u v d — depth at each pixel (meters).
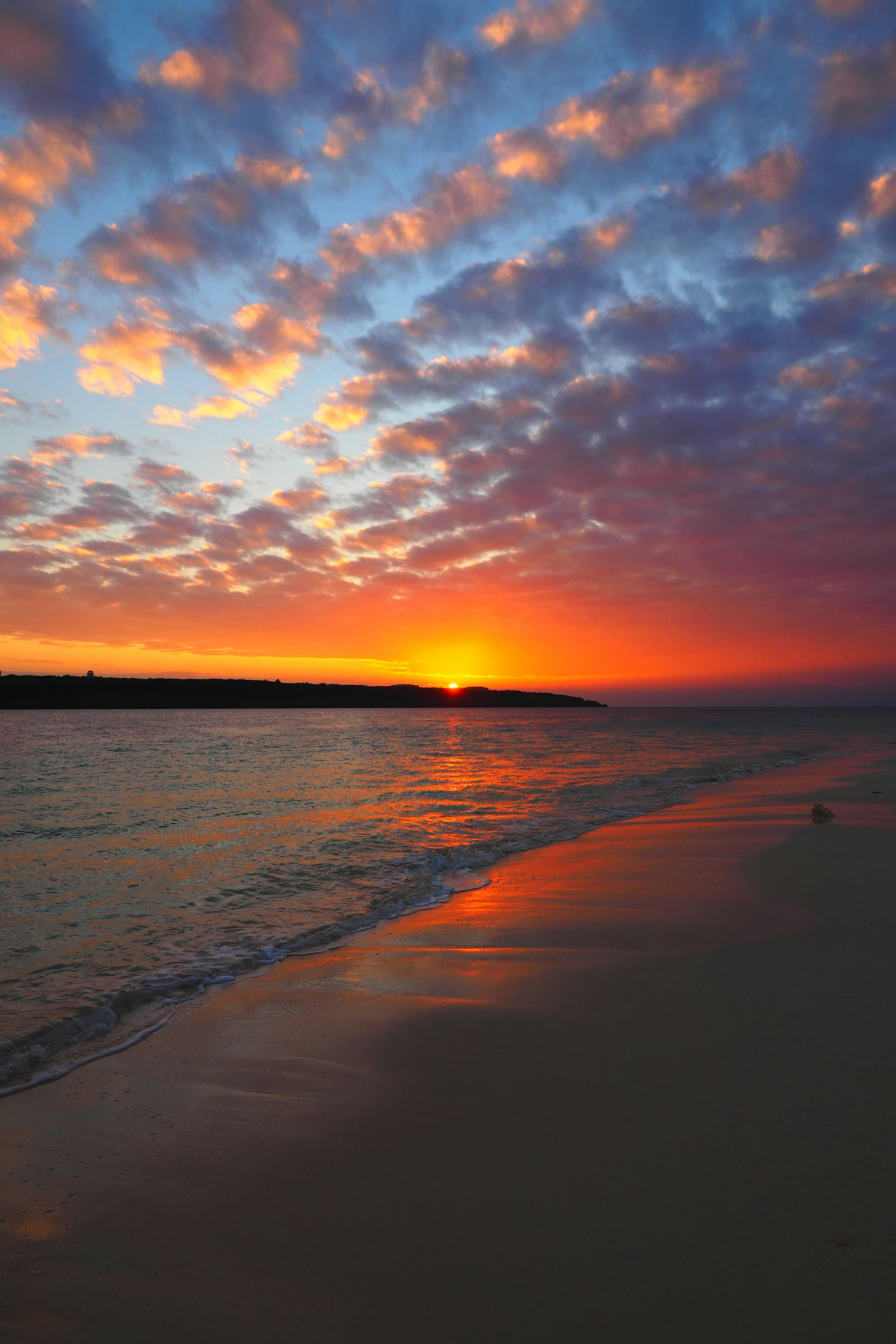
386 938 6.60
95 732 57.16
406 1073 3.89
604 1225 2.61
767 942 5.98
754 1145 3.06
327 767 27.09
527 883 8.58
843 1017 4.38
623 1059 3.94
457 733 60.09
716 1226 2.57
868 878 8.12
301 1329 2.19
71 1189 2.92
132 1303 2.31
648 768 26.17
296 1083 3.83
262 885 8.73
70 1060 4.17
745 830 11.73
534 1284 2.34
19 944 6.42
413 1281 2.38
